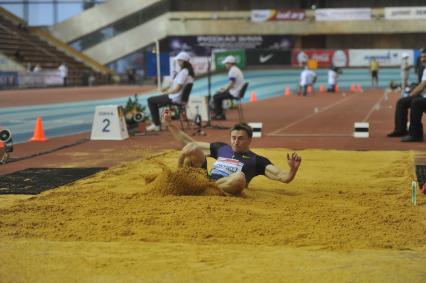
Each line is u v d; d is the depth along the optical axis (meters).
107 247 7.18
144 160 14.74
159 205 9.23
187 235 7.66
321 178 12.27
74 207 9.18
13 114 31.53
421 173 12.50
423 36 72.38
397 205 9.40
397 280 6.03
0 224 8.22
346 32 71.94
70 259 6.71
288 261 6.61
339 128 23.14
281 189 11.06
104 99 43.47
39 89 57.84
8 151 14.95
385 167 13.55
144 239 7.52
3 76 55.72
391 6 73.38
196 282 5.97
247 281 6.00
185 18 73.81
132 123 21.72
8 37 66.31
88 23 75.38
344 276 6.13
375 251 7.00
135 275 6.17
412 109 18.23
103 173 12.84
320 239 7.45
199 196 9.95
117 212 8.84
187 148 10.90
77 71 67.88
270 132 21.77
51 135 22.02
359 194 10.38
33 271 6.31
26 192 10.84
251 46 73.06
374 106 35.94
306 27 72.50
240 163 10.51
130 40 75.44
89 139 19.77
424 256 6.81
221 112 26.53
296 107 35.25
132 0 74.62
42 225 8.18
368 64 65.88
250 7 75.12
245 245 7.25
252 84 54.97
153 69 58.16
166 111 11.11
